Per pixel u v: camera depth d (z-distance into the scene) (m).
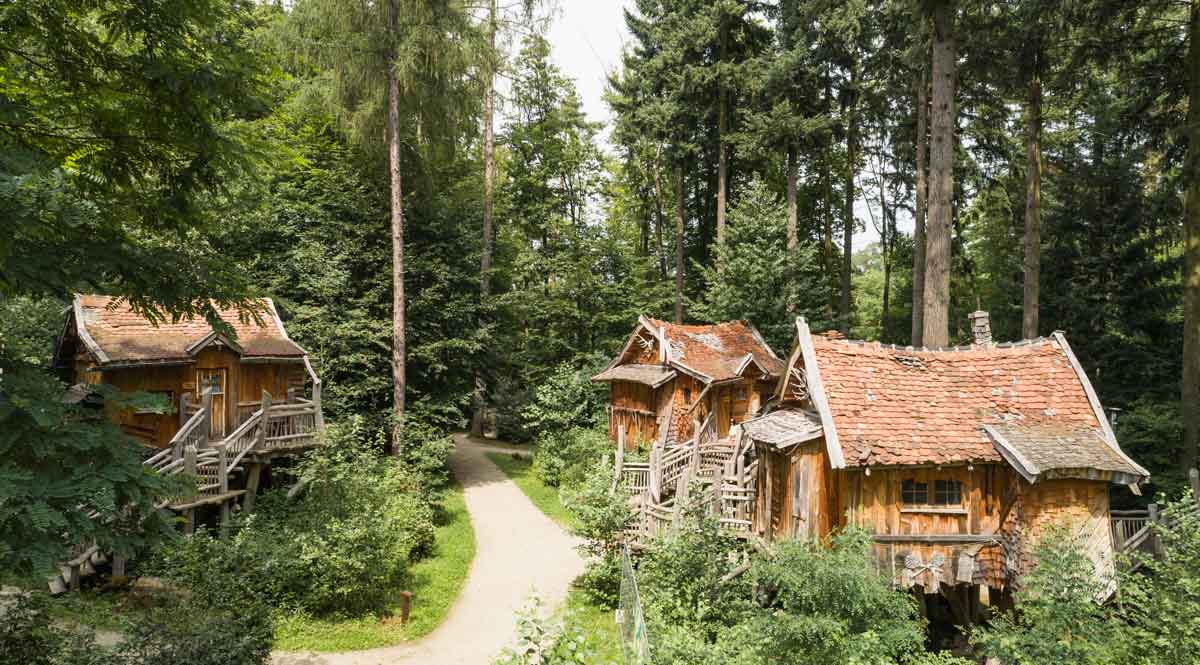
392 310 26.31
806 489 12.30
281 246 24.61
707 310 32.78
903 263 42.75
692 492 14.10
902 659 9.67
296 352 20.19
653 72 32.72
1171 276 23.44
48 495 4.94
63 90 6.38
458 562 18.14
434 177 27.69
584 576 16.50
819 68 30.48
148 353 17.06
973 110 29.20
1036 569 9.84
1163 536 9.78
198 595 11.95
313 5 20.83
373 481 16.78
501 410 36.16
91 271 5.95
